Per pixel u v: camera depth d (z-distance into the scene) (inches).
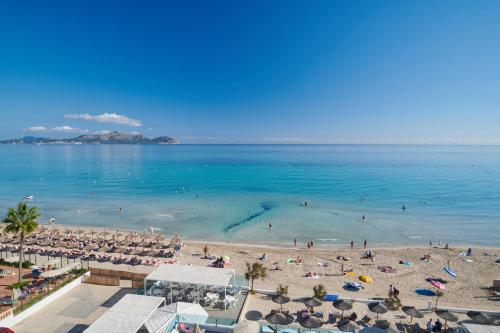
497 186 4249.5
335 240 2097.7
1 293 1112.2
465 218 2662.4
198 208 2967.5
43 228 2094.0
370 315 1056.8
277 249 1851.6
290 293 1229.7
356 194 3683.6
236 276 1378.0
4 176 5246.1
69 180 4803.2
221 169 6688.0
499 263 1638.8
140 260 1544.0
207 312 1047.6
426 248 1898.4
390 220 2591.0
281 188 4104.3
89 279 1241.4
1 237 1892.2
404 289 1306.6
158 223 2468.0
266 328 936.9
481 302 1195.9
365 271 1504.7
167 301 1107.9
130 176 5364.2
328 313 1071.0
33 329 924.6
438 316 1056.2
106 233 1982.0
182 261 1590.8
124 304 919.0
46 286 1147.9
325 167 7140.8
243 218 2620.6
